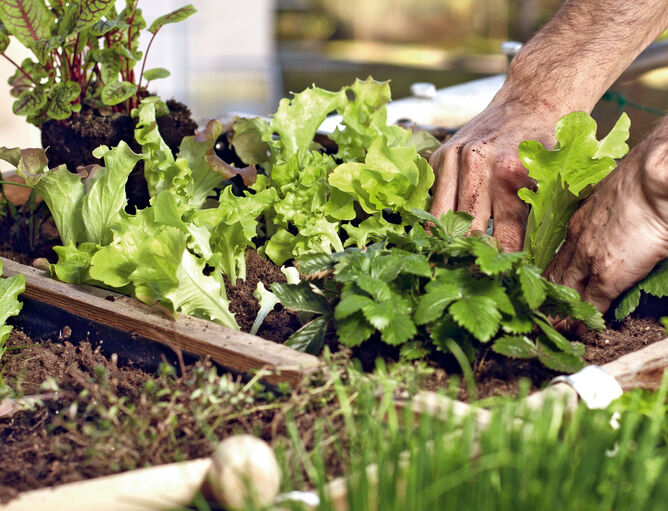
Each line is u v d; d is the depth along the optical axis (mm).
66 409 1290
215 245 1659
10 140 2766
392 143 1863
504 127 1694
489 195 1643
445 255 1360
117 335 1467
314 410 1206
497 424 976
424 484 947
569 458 983
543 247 1490
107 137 1855
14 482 1115
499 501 939
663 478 941
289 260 1799
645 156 1312
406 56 10945
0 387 1324
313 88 1867
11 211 1985
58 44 1765
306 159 1830
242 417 1201
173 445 1147
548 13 2189
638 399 1194
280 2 12422
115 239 1518
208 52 8094
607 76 1812
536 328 1401
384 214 1790
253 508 910
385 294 1237
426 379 1269
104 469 1122
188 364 1381
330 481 1070
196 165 1789
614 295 1435
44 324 1597
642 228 1339
